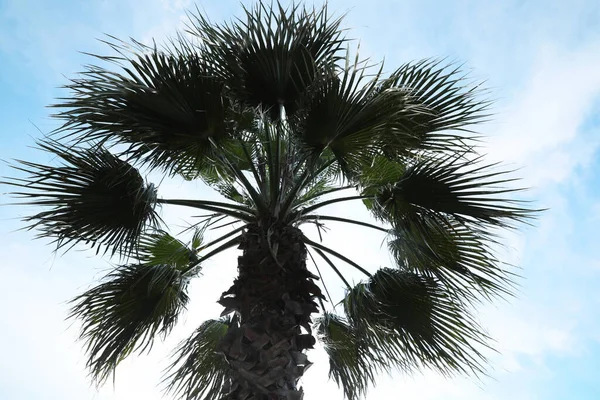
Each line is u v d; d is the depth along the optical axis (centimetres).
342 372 478
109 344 409
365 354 457
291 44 400
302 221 416
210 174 490
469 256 423
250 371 326
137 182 377
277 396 321
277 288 351
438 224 407
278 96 416
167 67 342
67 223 373
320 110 346
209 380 479
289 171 396
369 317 439
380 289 441
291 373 329
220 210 408
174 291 427
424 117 403
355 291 444
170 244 480
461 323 426
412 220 409
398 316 443
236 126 395
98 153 371
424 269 448
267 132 407
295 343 341
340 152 373
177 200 401
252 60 405
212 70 365
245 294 353
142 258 482
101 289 409
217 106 354
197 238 486
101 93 345
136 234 384
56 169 364
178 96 343
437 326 435
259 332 333
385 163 457
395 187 400
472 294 422
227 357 335
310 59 405
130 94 341
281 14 396
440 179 379
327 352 481
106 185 374
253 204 422
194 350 471
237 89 409
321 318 475
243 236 385
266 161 429
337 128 354
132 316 417
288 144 397
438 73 411
